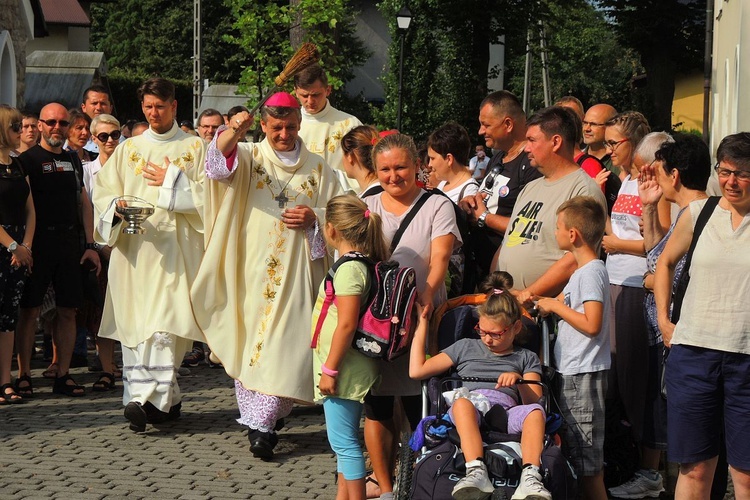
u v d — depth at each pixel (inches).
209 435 290.2
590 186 224.7
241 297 275.1
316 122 324.5
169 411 299.7
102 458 265.4
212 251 273.4
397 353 205.6
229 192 271.4
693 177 203.3
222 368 394.0
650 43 1486.2
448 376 205.5
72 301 338.6
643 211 223.8
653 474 238.1
